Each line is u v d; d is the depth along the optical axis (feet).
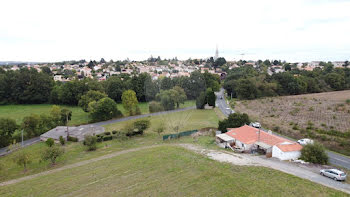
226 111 228.84
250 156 100.73
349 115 176.04
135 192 68.13
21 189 78.89
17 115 240.94
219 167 83.82
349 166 90.84
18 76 308.40
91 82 305.12
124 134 142.72
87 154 121.39
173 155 102.12
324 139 123.95
